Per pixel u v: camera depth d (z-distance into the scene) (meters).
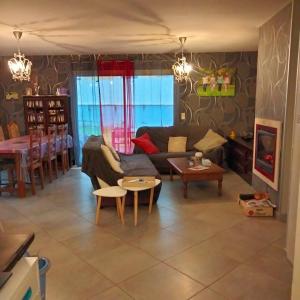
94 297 2.15
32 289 1.16
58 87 6.39
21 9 3.21
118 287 2.26
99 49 5.62
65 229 3.28
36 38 4.60
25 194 4.49
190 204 4.00
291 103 3.17
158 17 3.58
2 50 5.64
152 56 6.16
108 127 6.42
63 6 3.14
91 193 4.54
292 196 2.48
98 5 3.13
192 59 6.13
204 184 4.91
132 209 3.84
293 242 2.49
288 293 2.16
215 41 4.98
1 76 6.44
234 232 3.14
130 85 6.27
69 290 2.23
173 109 6.33
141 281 2.33
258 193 3.89
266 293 2.16
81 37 4.57
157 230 3.22
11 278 1.06
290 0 3.05
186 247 2.84
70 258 2.68
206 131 6.08
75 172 5.86
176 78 5.89
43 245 2.92
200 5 3.17
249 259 2.61
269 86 3.75
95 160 3.88
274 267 2.49
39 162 4.75
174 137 6.10
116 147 6.47
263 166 3.93
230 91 6.18
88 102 6.38
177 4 3.14
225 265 2.53
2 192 4.62
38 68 6.35
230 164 6.04
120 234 3.14
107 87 6.30
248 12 3.43
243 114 6.24
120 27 4.02
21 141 5.06
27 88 6.32
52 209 3.89
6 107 6.55
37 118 6.20
